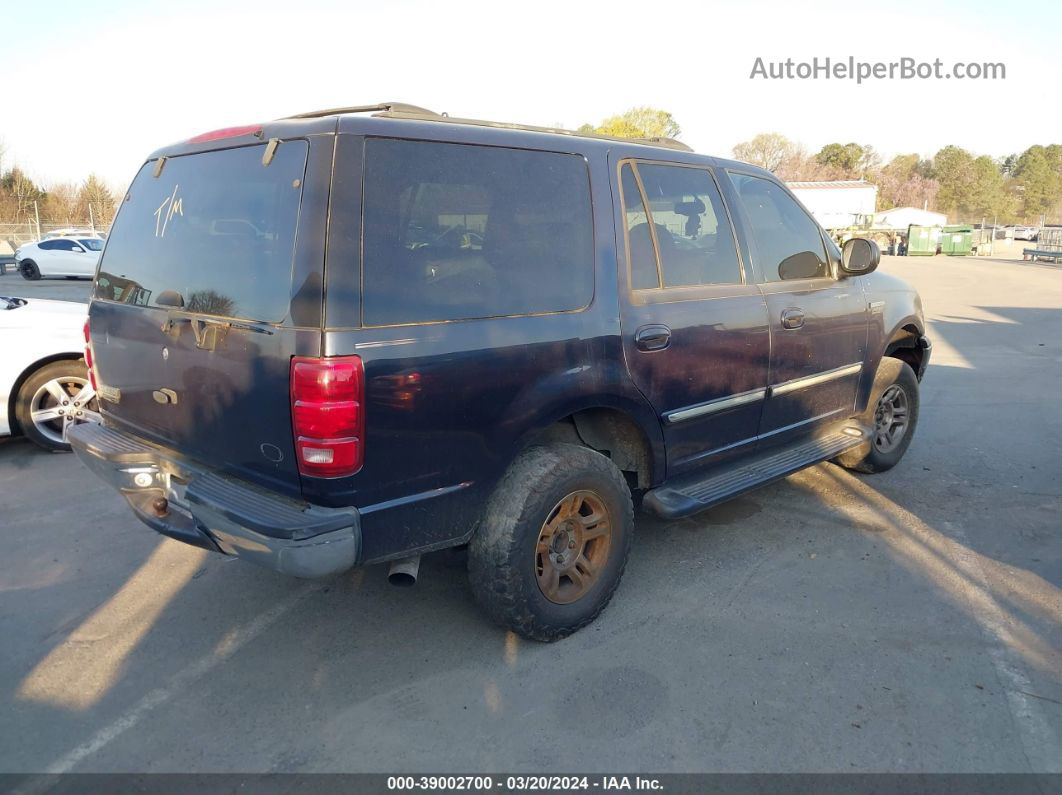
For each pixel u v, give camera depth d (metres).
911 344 5.60
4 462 5.78
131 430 3.54
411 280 2.80
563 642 3.40
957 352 10.84
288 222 2.71
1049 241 41.94
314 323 2.60
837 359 4.69
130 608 3.70
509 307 3.06
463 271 2.95
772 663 3.23
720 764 2.65
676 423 3.72
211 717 2.91
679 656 3.29
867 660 3.24
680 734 2.80
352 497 2.70
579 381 3.24
